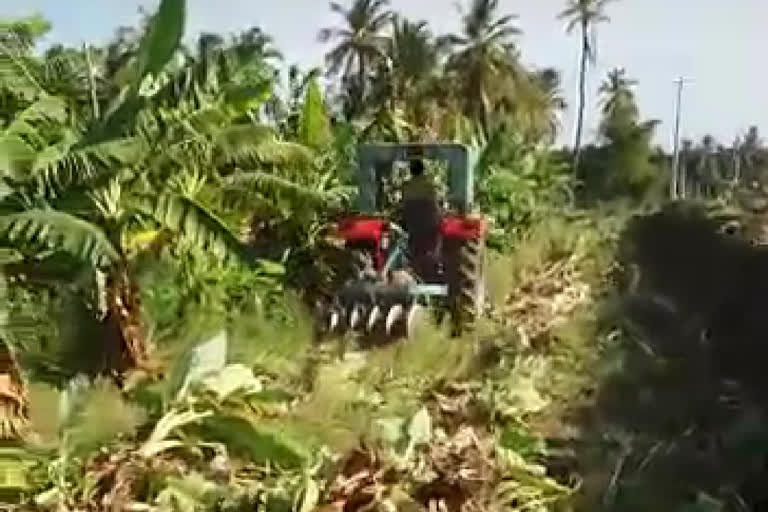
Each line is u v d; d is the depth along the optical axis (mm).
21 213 9602
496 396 8898
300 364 10383
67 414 7648
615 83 61438
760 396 9172
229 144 12641
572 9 63844
